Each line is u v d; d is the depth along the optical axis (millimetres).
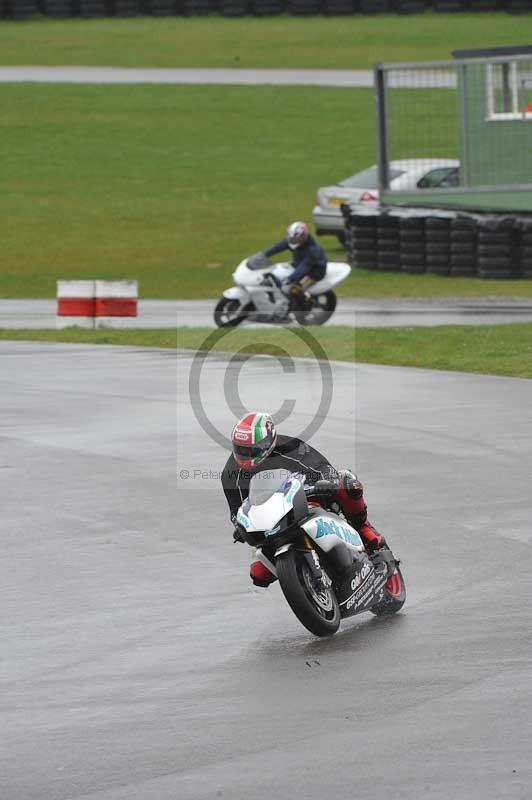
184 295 98688
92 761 20453
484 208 107250
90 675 24688
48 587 30531
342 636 27000
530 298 89312
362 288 96625
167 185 151250
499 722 21609
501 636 26344
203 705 22938
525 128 106125
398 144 140875
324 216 118438
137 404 54469
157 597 29766
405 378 60188
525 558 32125
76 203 143000
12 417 52000
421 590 29891
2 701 23391
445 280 100000
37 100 186250
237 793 19047
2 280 109625
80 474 42375
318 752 20547
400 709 22391
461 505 37469
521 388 57344
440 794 18766
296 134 173125
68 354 69625
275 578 28141
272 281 77688
